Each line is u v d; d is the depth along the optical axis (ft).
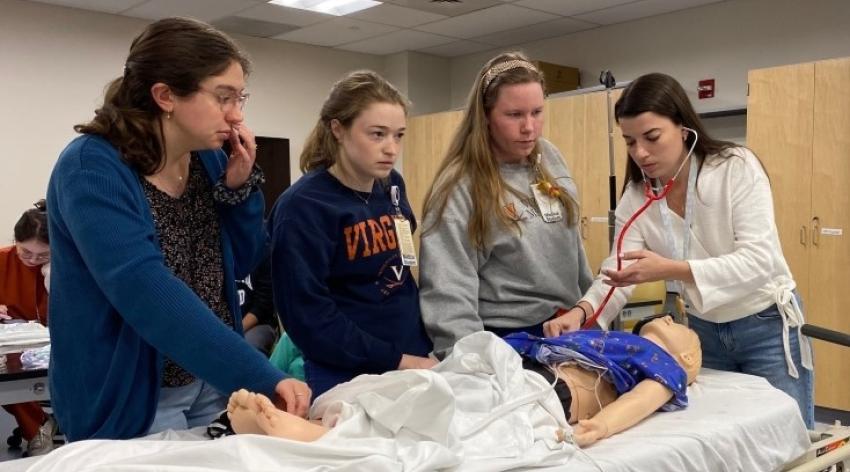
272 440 3.66
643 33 19.67
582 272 6.82
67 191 3.82
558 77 20.56
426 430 4.04
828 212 13.24
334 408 4.29
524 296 6.19
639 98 5.94
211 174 4.76
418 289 6.11
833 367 13.37
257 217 4.93
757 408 5.35
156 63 3.98
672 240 6.30
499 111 6.01
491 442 4.28
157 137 4.17
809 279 13.56
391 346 5.53
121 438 4.25
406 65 23.82
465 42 22.40
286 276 5.32
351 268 5.55
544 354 5.60
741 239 5.80
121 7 17.95
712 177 6.00
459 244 5.99
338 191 5.63
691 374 5.90
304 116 22.86
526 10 18.60
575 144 16.58
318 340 5.28
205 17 19.07
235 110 4.26
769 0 17.06
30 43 17.52
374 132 5.41
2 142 17.25
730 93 17.95
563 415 4.83
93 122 4.09
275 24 19.92
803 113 13.46
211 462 3.56
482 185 6.03
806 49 16.49
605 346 5.69
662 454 4.50
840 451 5.50
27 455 11.18
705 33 18.35
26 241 10.30
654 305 7.97
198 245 4.68
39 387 7.54
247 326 10.51
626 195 6.84
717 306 5.68
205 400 5.06
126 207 3.87
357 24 19.98
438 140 21.09
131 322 3.81
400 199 6.22
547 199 6.28
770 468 5.10
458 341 5.34
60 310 4.10
